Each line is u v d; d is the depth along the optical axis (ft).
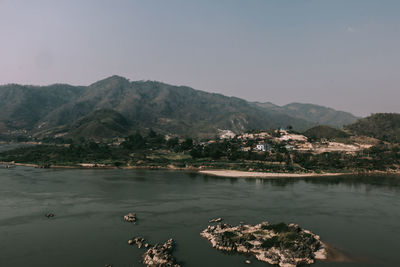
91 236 256.73
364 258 226.17
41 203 361.71
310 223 305.12
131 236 258.78
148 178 580.30
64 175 591.78
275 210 351.67
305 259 218.38
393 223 307.99
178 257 218.79
